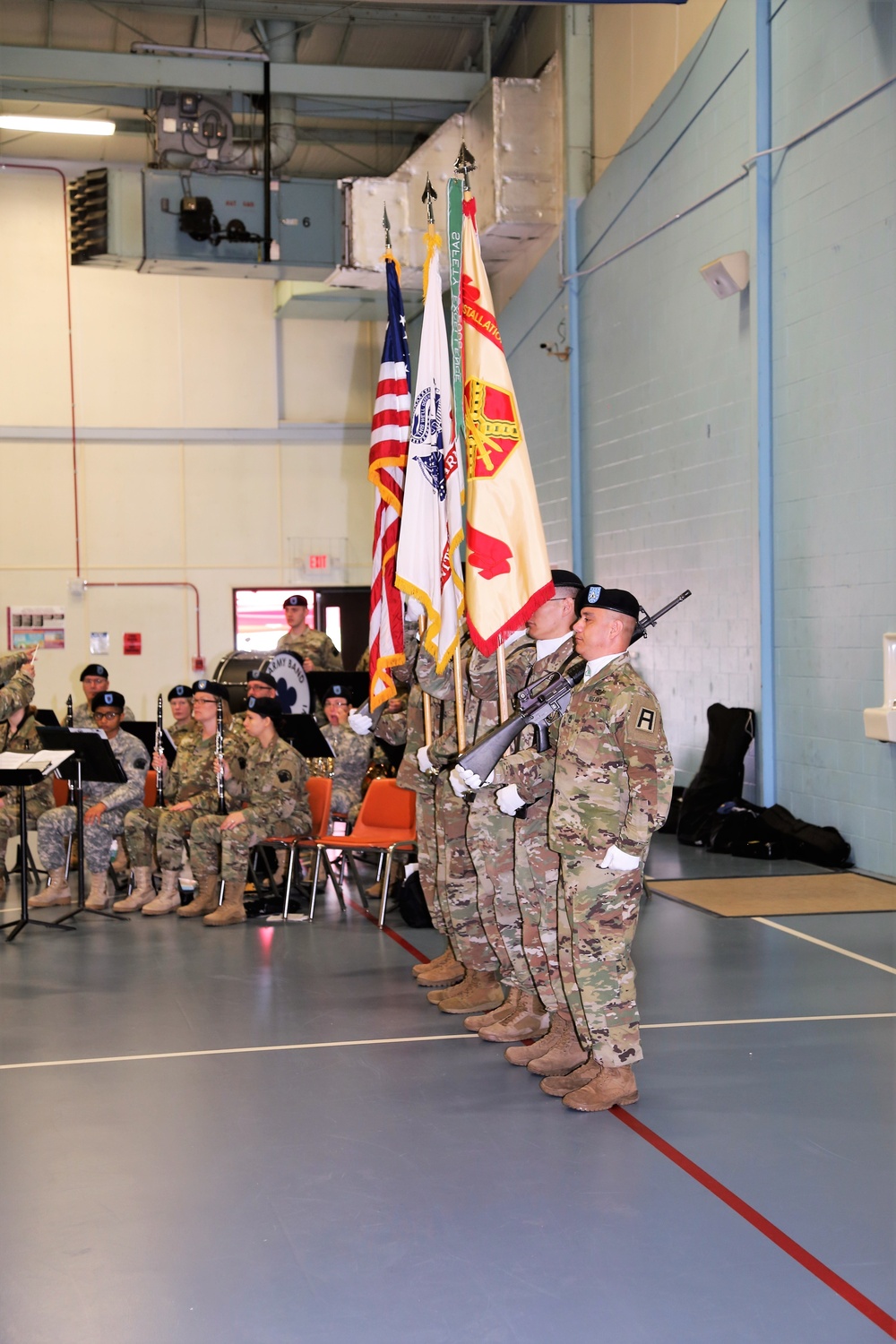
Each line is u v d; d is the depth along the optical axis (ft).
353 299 54.75
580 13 42.32
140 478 57.36
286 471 58.95
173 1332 9.69
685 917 24.45
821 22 28.73
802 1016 17.84
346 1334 9.59
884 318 26.89
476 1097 14.89
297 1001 19.56
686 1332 9.50
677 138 35.63
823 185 28.89
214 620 58.13
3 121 43.24
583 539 43.88
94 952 23.52
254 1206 11.93
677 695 37.27
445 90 46.80
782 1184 12.16
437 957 22.21
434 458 18.53
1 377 55.67
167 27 47.06
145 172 45.78
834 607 29.19
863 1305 9.86
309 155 56.39
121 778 26.76
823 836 29.50
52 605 56.34
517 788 15.28
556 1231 11.21
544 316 46.32
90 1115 14.52
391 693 20.59
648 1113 14.17
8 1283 10.54
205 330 58.08
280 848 28.68
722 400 33.71
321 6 46.06
